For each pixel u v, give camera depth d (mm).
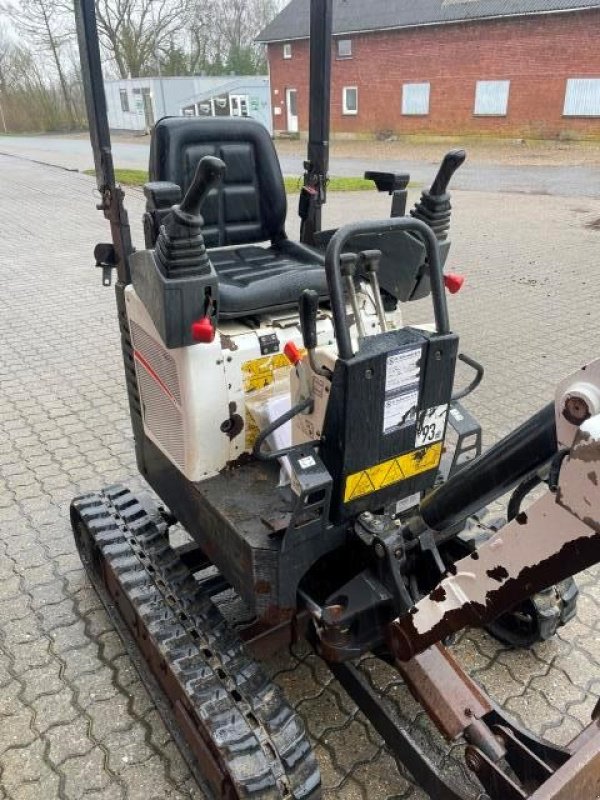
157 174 2676
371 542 1891
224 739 1727
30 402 4535
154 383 2273
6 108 41031
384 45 25156
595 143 21828
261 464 2238
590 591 2852
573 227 10219
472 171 16438
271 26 28297
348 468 1771
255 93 29422
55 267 8242
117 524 2514
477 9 22688
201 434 2096
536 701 2328
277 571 1846
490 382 4770
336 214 11133
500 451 1522
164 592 2184
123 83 30094
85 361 5246
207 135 2703
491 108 23656
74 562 3006
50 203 13000
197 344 1996
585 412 1192
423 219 2193
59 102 39969
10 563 2998
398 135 26172
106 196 2307
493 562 1475
